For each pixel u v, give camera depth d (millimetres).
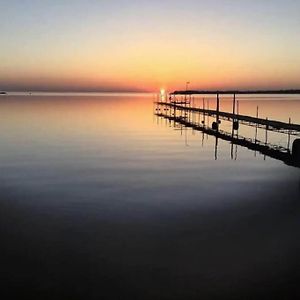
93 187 25703
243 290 12133
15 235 16625
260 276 13000
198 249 15180
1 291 12008
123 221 18562
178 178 28781
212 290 12133
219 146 47344
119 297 11719
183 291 12055
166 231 17188
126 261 14078
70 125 74250
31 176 29094
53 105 158125
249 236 16609
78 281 12633
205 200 22500
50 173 30266
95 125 75438
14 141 50031
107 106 159500
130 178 28625
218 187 25891
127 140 52844
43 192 24219
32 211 20172
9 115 97562
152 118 96625
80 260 14164
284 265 13836
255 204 21688
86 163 34906
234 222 18484
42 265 13758
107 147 45688
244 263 13961
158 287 12289
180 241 15992
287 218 19125
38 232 17000
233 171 31609
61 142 49688
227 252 14906
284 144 49406
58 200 22328
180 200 22500
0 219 18812
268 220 18797
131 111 125938
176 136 58375
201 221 18625
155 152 42094
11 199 22516
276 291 12070
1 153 40219
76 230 17266
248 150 43938
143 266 13695
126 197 23125
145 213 19875
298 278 12867
